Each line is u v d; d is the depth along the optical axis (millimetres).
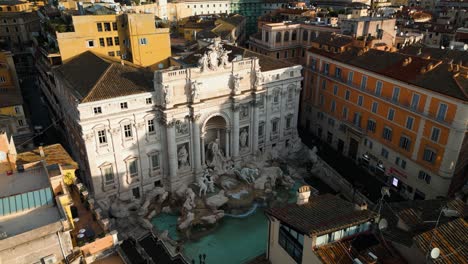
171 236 57719
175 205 63938
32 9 150125
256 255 54719
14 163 37969
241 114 71500
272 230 37656
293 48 105312
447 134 57625
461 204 36844
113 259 33812
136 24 75625
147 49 78812
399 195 68750
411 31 117375
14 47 135875
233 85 67188
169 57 82000
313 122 91375
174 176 65625
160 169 66000
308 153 78938
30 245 28328
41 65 90812
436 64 62688
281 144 80688
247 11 196500
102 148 58594
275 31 99875
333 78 80625
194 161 67625
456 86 56844
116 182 61562
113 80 59812
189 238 57500
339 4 161750
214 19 146000
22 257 28281
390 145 69250
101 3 94250
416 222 33875
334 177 70875
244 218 62375
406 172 66688
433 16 146625
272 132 78375
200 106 63906
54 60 74938
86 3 90688
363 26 91250
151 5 153750
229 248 56125
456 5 176875
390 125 68438
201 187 64500
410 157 65188
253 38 111312
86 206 40438
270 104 74750
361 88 73625
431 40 114375
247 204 64625
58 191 35188
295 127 81750
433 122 59281
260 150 77812
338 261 30547
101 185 60281
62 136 84188
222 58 64750
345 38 83312
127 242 55312
